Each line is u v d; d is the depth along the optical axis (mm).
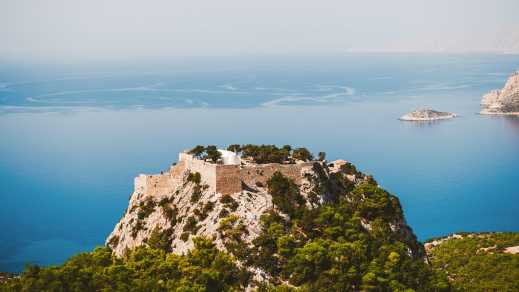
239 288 170500
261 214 191875
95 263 184750
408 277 185500
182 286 164750
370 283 177125
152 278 172250
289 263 176875
